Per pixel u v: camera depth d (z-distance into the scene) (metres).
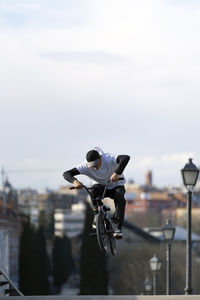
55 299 24.31
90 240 122.25
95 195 25.47
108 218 26.06
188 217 44.47
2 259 38.28
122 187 25.56
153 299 24.08
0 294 35.41
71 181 25.12
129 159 24.80
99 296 24.77
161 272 174.62
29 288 149.38
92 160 24.78
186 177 43.94
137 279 181.50
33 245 151.88
